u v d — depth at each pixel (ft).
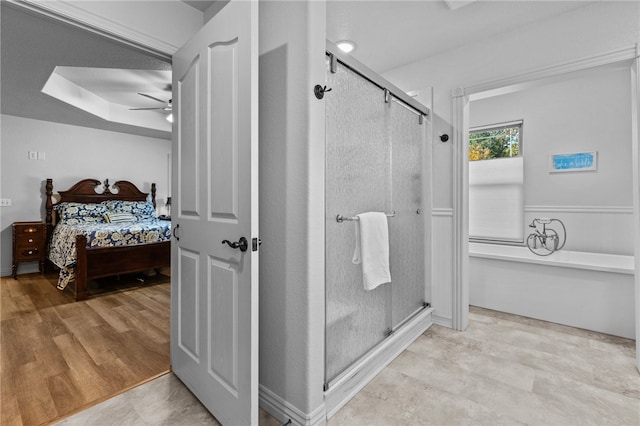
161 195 20.85
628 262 9.99
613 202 10.99
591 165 11.32
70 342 8.09
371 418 5.28
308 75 4.75
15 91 11.78
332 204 5.79
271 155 5.30
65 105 13.51
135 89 14.30
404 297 8.35
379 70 10.39
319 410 4.98
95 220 16.63
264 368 5.50
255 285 4.34
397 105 7.98
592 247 11.31
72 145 17.20
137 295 12.31
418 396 5.87
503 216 13.16
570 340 8.21
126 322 9.49
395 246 7.89
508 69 8.21
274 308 5.28
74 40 8.14
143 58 9.07
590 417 5.28
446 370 6.78
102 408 5.48
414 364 7.04
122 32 5.67
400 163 8.14
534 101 12.41
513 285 10.16
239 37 4.45
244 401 4.45
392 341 7.25
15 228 14.69
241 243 4.43
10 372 6.64
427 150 9.46
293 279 4.97
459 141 8.96
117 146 18.90
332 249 5.78
